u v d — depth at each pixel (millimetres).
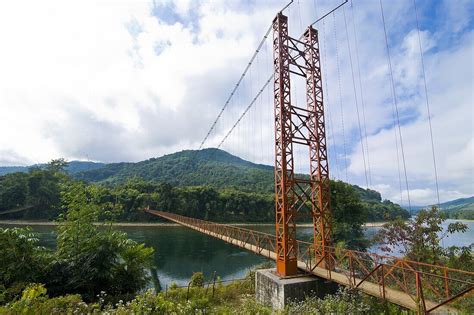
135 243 12594
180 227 58375
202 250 33062
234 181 109812
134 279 11797
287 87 11344
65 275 10531
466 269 9391
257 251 13953
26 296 6137
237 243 17016
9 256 9828
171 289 12469
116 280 11352
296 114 11320
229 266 25312
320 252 11242
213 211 74188
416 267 9938
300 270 10742
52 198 62469
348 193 22859
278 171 11039
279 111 11094
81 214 12477
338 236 20984
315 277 10055
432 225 11062
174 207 71812
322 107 12133
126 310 5660
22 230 10820
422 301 6086
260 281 10797
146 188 78562
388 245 12039
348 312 7102
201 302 6762
